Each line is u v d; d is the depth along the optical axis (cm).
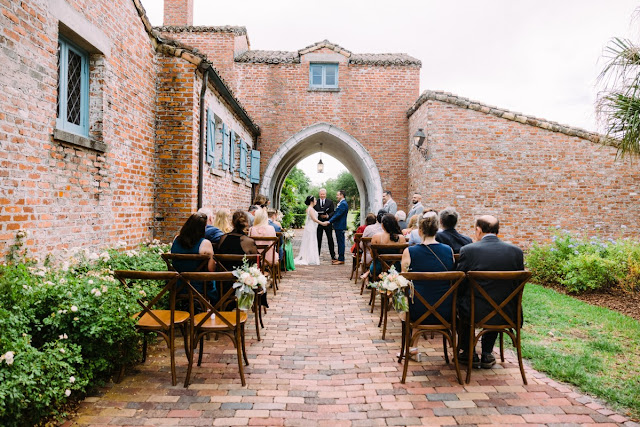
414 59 1505
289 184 2650
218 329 383
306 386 378
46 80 435
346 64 1500
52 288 348
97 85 561
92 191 535
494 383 387
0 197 372
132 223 657
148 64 707
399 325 571
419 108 1283
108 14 567
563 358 437
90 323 343
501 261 406
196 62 735
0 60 368
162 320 396
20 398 265
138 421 312
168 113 740
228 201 1095
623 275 735
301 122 1503
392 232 646
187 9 1527
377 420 319
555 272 839
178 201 744
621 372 406
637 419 322
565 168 1120
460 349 435
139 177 679
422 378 398
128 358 389
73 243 492
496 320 395
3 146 374
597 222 1117
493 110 1114
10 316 292
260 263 700
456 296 401
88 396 349
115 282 402
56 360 302
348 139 1498
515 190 1125
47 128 438
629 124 525
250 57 1491
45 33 431
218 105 945
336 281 902
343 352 466
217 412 327
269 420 317
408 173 1471
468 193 1130
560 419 321
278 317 608
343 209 1170
